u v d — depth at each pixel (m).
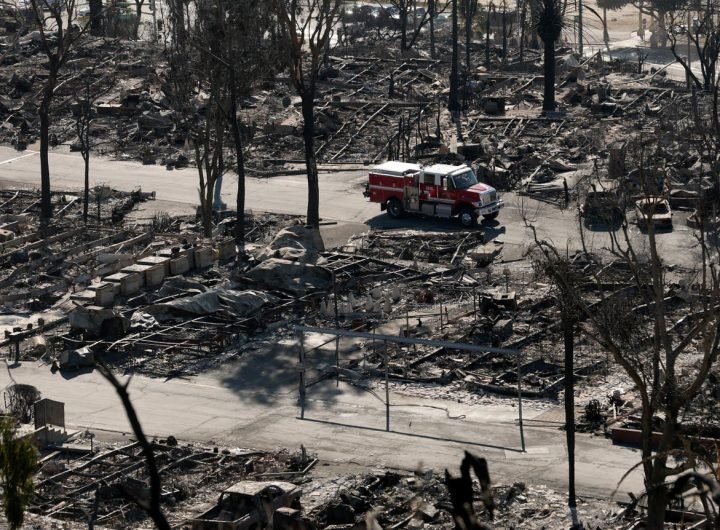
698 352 68.00
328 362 68.81
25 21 167.25
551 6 131.50
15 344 70.25
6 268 86.12
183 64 95.81
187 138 122.94
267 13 91.19
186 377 67.19
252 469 55.12
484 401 63.25
